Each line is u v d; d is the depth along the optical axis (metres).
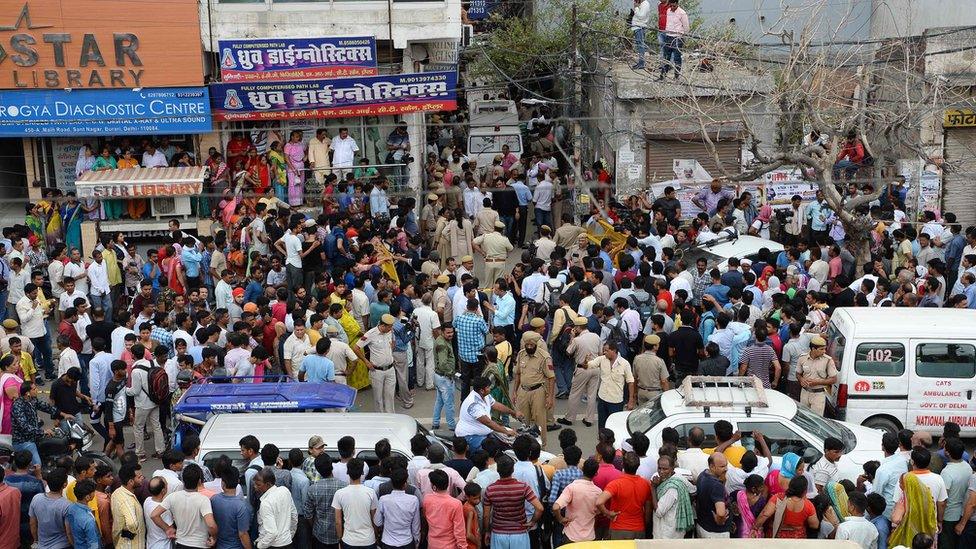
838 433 13.48
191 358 15.31
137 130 24.36
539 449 11.78
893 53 27.05
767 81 25.25
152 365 15.52
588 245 19.58
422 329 18.23
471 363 16.70
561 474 11.45
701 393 13.70
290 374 16.17
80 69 23.88
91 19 23.70
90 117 24.14
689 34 26.03
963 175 24.70
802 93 20.98
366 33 25.20
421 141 27.75
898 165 25.52
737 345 16.20
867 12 32.25
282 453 12.10
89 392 17.39
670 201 23.55
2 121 23.89
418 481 11.61
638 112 25.72
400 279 21.20
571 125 29.48
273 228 21.38
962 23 28.12
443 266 22.41
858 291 18.50
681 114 24.48
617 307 17.31
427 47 26.61
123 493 11.27
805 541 8.62
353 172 25.48
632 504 11.15
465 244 22.22
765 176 24.73
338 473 11.80
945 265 19.38
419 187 26.78
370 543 11.15
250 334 16.80
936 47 26.34
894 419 15.18
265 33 24.73
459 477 11.67
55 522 11.23
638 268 19.36
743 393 13.72
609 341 15.59
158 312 16.58
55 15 23.59
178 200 24.33
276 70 24.69
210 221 24.42
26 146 24.98
